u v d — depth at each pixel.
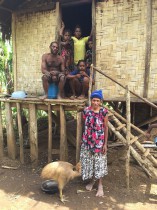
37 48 4.27
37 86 4.32
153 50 3.42
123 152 3.95
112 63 3.68
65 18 5.32
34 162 3.62
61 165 2.71
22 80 4.51
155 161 2.84
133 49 3.53
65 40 4.04
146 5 3.40
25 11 4.33
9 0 4.21
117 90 3.66
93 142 2.72
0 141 3.95
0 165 3.71
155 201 2.68
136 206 2.58
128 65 3.57
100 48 3.74
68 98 3.60
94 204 2.62
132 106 4.86
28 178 3.26
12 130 3.87
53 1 4.04
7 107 3.84
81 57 4.06
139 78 3.51
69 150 4.21
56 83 3.59
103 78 3.74
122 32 3.58
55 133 5.11
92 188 2.93
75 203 2.64
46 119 6.04
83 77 3.64
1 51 6.42
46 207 2.57
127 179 2.90
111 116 3.12
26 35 4.38
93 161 2.76
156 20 3.38
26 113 5.75
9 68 6.36
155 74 3.43
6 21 4.90
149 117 4.75
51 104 3.45
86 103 3.24
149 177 3.19
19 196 2.80
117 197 2.75
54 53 3.66
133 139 2.96
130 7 3.50
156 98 3.44
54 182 2.88
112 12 3.62
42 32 4.18
